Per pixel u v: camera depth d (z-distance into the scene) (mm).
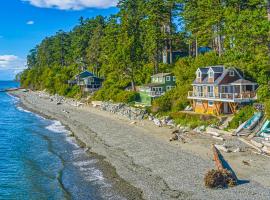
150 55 102188
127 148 48781
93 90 124125
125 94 91812
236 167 36312
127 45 99750
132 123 67625
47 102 127562
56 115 92500
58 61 197000
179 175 35562
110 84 107688
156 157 42750
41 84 187750
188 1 90438
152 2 94812
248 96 59188
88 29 157250
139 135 56375
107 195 32656
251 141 45281
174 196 30625
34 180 38562
